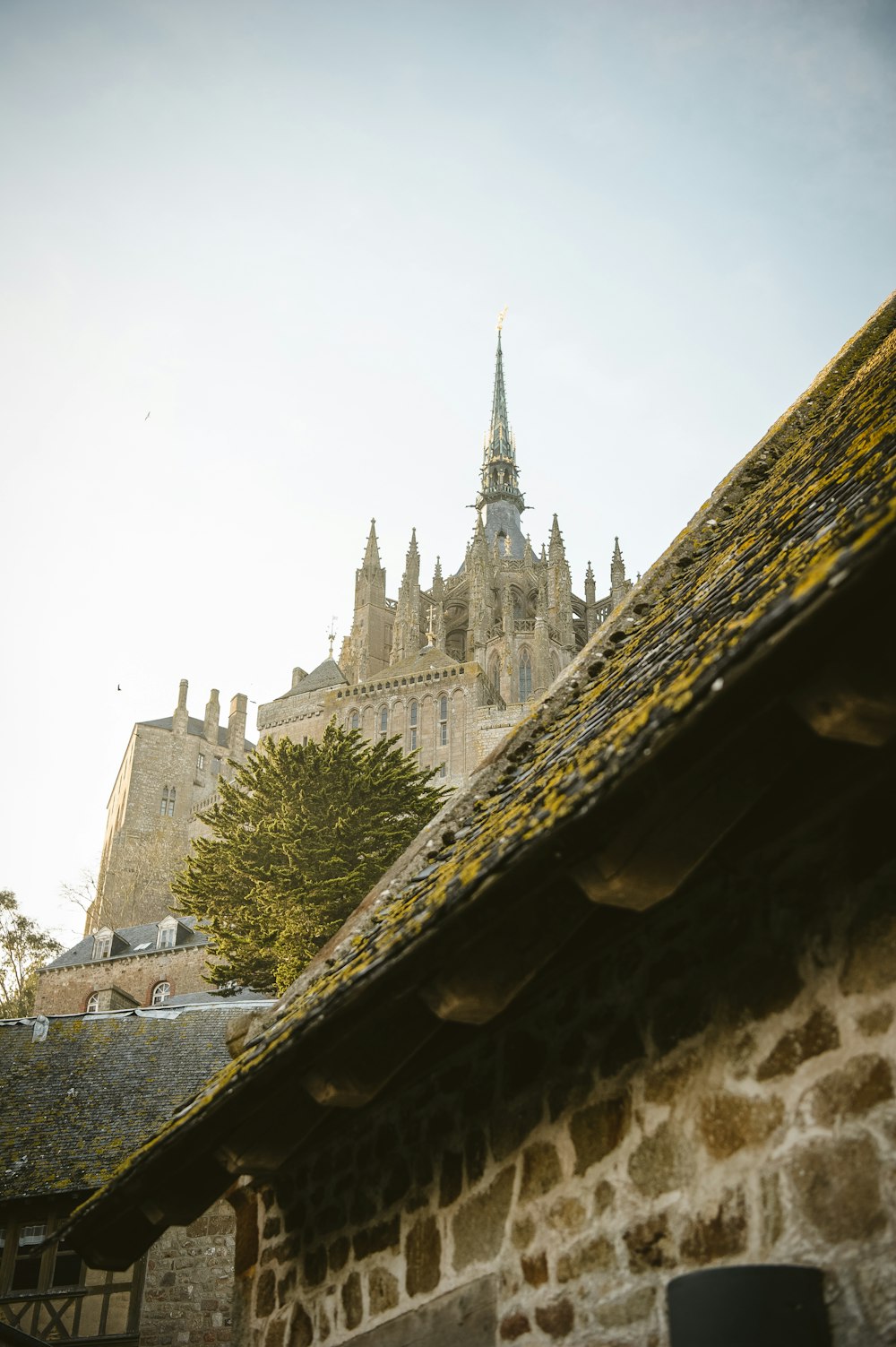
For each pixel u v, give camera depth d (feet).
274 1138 18.49
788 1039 11.85
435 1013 14.42
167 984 199.21
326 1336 18.84
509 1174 15.57
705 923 13.46
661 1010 13.70
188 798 361.92
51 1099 77.97
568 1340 13.64
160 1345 62.28
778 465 27.27
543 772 16.98
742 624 11.34
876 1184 10.47
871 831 11.45
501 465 435.53
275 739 323.16
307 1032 14.94
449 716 298.97
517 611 353.31
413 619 330.95
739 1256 11.66
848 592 9.18
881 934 11.09
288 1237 21.16
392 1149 18.58
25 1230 69.46
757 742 10.92
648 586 25.88
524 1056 15.98
